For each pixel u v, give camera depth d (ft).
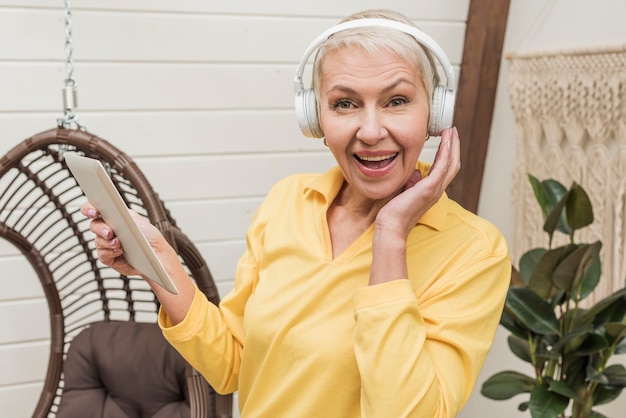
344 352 3.76
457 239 3.89
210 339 4.40
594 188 6.84
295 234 4.17
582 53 6.87
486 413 8.88
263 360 4.07
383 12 3.76
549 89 7.32
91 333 6.50
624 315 6.03
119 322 6.56
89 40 7.46
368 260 3.88
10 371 8.33
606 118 6.65
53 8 7.27
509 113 8.17
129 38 7.55
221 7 7.66
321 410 3.82
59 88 7.58
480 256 3.82
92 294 8.40
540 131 7.57
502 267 3.88
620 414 6.91
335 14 8.03
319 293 3.90
